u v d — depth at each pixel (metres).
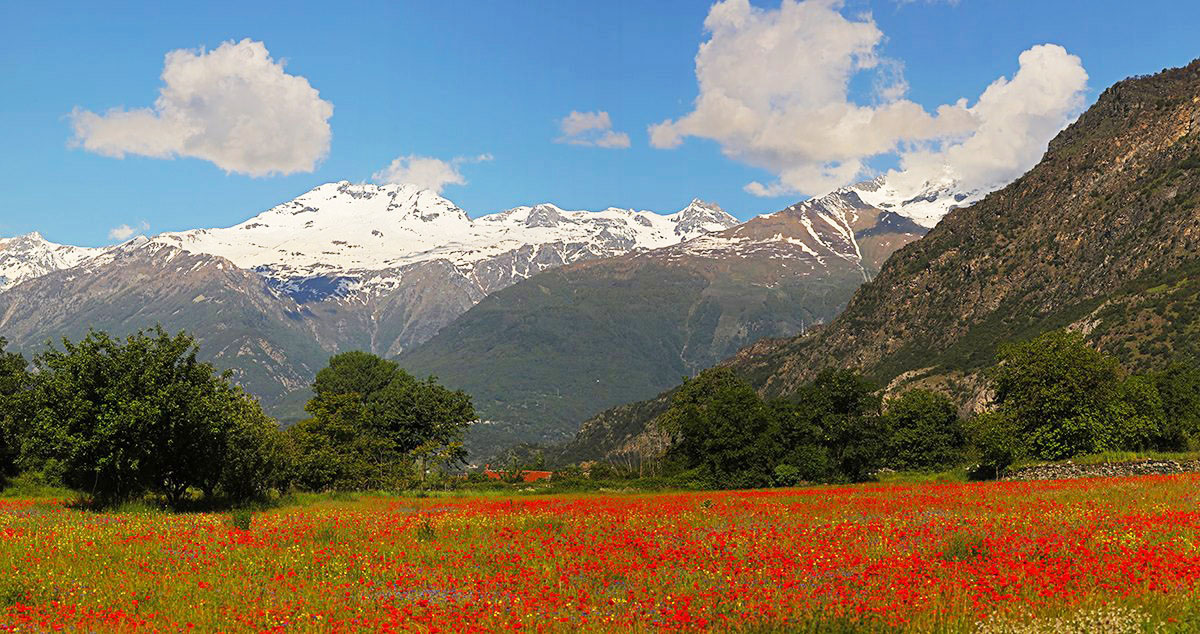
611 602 18.16
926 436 101.50
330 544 28.38
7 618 17.67
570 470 129.25
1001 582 17.59
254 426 59.31
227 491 58.78
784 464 91.50
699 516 37.03
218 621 17.33
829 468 93.19
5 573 22.31
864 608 15.92
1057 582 17.36
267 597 19.66
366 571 22.75
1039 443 80.75
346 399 104.50
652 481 95.19
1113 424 78.44
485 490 96.12
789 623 15.54
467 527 33.47
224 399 53.81
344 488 84.81
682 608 16.36
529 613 17.09
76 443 48.31
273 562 24.33
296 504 61.09
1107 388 80.62
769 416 95.12
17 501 53.12
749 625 15.57
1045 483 51.75
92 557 25.48
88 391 49.53
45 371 50.25
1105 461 65.88
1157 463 60.59
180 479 54.41
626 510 42.00
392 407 110.12
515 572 22.03
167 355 51.00
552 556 24.70
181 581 21.59
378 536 30.78
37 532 31.80
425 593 19.48
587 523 34.06
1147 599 16.17
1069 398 79.06
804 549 24.23
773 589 18.38
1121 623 14.53
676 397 112.38
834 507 39.25
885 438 98.62
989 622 14.80
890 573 19.39
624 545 26.28
